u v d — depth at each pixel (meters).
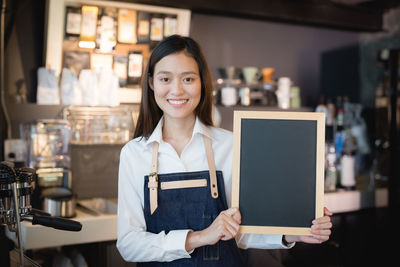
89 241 2.79
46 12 3.26
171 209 1.51
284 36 4.51
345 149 4.37
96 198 3.32
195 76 1.50
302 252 2.67
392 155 3.93
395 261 3.88
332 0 4.58
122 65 3.55
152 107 1.62
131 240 1.48
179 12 3.67
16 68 3.42
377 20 4.69
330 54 4.79
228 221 1.38
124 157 1.58
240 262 1.56
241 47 4.27
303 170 1.43
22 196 1.42
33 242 2.63
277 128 1.44
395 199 3.91
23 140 3.20
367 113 4.76
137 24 3.54
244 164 1.43
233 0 3.84
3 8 3.18
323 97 4.58
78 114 3.33
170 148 1.55
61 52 3.34
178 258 1.47
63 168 3.05
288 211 1.42
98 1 3.36
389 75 4.00
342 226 3.80
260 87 4.29
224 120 4.08
